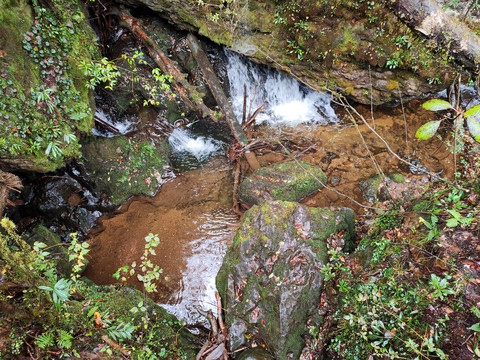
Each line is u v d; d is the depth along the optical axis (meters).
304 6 5.58
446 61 5.74
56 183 5.59
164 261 5.21
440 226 3.59
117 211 5.88
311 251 4.22
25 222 5.32
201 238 5.47
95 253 5.32
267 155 6.57
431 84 6.21
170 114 6.87
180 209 5.88
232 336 4.05
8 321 3.08
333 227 4.54
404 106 6.80
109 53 6.57
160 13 6.45
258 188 5.73
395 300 3.26
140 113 6.75
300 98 7.54
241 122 7.27
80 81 4.96
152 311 4.25
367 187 5.72
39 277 3.31
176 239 5.46
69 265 4.91
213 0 5.86
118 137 6.22
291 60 6.39
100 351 3.37
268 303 4.01
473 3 5.59
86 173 5.80
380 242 3.95
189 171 6.48
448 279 3.07
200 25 6.26
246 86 7.59
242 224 4.54
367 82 6.28
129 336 3.41
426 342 2.72
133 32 6.45
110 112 6.66
